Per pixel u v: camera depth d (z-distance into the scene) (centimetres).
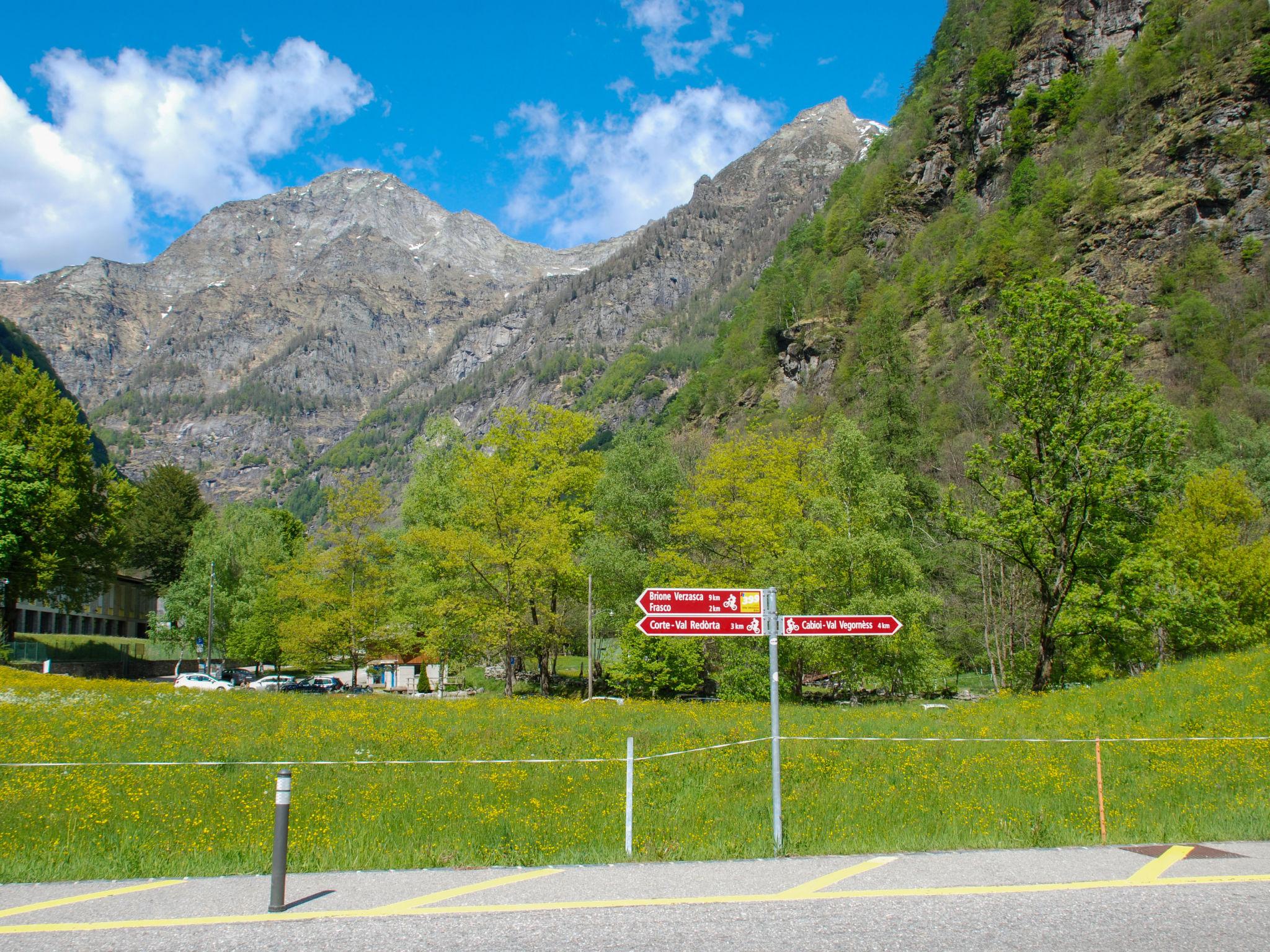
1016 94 15800
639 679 4603
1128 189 11944
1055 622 3500
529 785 1580
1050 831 1126
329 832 1172
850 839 1116
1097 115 13750
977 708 2894
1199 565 4006
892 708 3228
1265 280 9931
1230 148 11244
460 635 4594
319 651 5672
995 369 3591
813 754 1922
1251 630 3844
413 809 1354
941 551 5944
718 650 4559
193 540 8500
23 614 7888
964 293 12175
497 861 978
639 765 1827
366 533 5512
